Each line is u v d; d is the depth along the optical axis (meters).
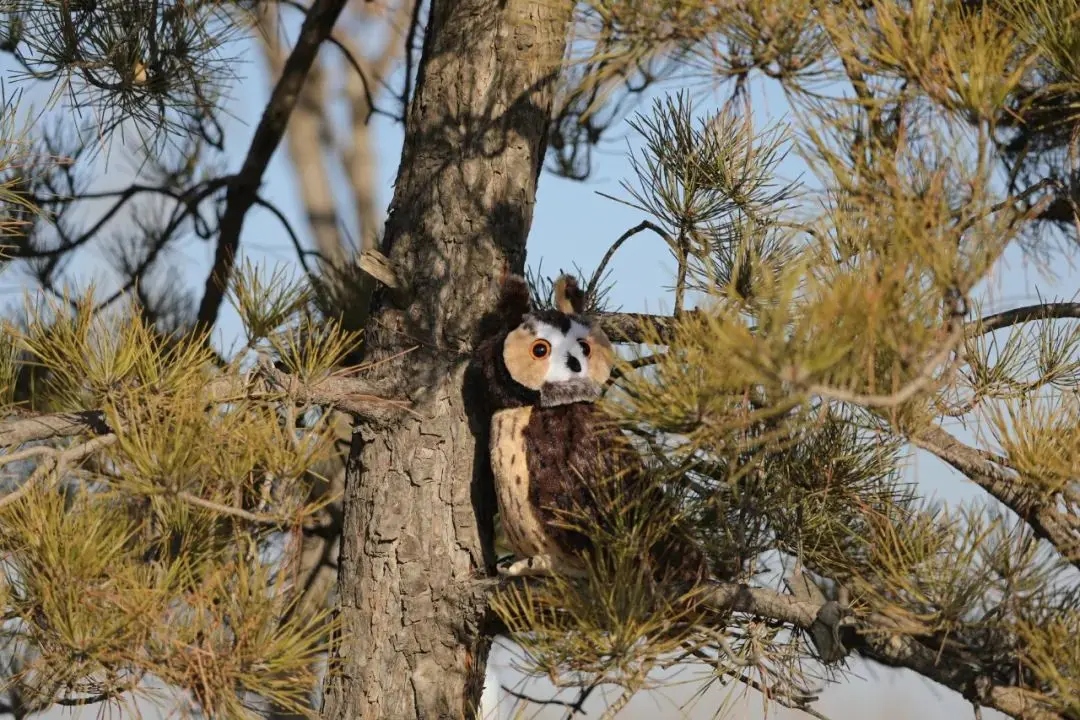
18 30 6.30
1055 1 3.96
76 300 5.26
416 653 5.63
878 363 3.81
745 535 5.22
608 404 4.16
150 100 6.52
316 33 8.72
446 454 5.79
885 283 3.55
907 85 3.88
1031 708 4.51
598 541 4.76
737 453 4.27
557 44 6.12
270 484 4.89
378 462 5.82
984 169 3.78
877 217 3.89
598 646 4.36
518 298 5.62
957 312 3.65
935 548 4.74
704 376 3.89
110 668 4.56
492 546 5.95
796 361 3.33
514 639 4.51
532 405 5.43
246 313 5.59
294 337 5.71
